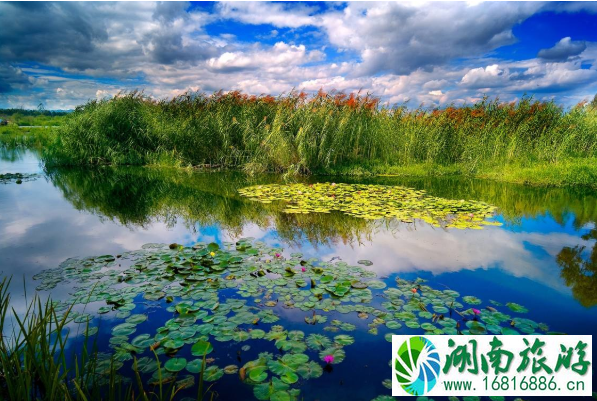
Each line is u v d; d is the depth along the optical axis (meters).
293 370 1.83
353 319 2.32
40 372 1.67
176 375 1.81
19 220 4.65
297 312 2.41
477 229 4.27
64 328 2.22
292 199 5.77
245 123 9.41
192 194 6.19
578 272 3.07
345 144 9.29
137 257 3.36
